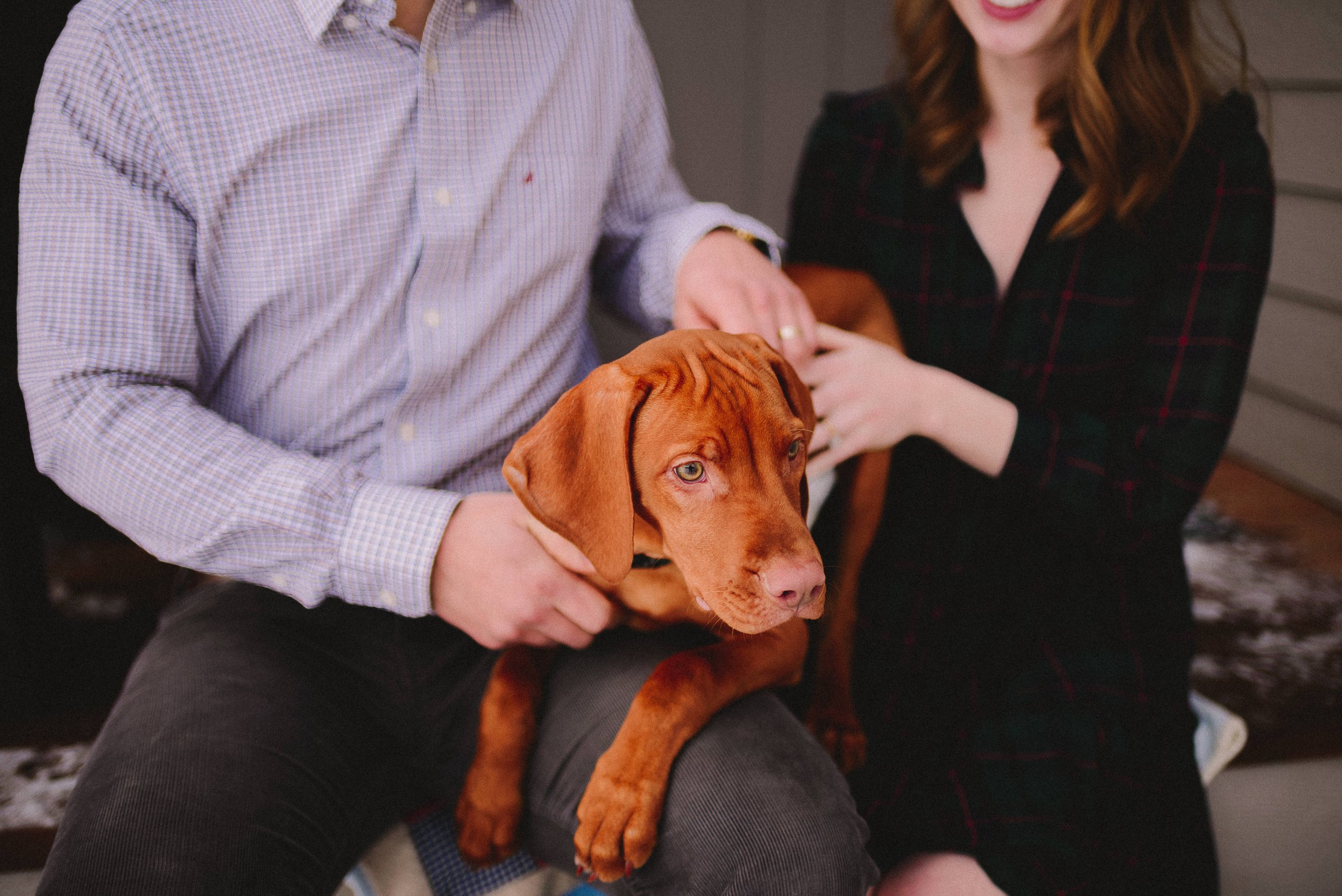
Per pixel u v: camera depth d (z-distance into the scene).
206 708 1.31
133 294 1.32
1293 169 3.46
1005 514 1.91
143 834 1.15
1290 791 2.25
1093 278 1.84
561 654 1.46
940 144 1.92
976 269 1.94
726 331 1.57
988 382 1.95
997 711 1.77
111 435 1.29
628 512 1.19
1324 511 3.39
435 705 1.49
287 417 1.49
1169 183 1.79
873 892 1.63
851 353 1.70
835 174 2.12
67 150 1.30
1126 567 1.84
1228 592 2.87
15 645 2.23
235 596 1.54
